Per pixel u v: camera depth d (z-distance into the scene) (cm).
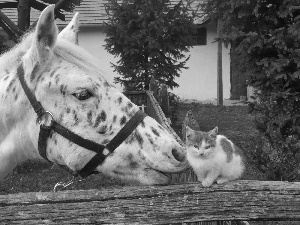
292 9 703
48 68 269
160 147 250
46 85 263
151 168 252
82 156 261
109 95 264
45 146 271
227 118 1421
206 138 245
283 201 216
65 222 207
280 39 694
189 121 441
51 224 206
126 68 1317
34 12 1831
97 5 1945
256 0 718
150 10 1267
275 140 578
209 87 1923
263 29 738
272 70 693
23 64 281
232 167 249
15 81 279
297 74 680
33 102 268
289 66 711
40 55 264
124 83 1341
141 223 213
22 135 280
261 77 730
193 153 244
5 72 300
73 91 258
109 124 259
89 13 1914
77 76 260
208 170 240
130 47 1301
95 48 1925
